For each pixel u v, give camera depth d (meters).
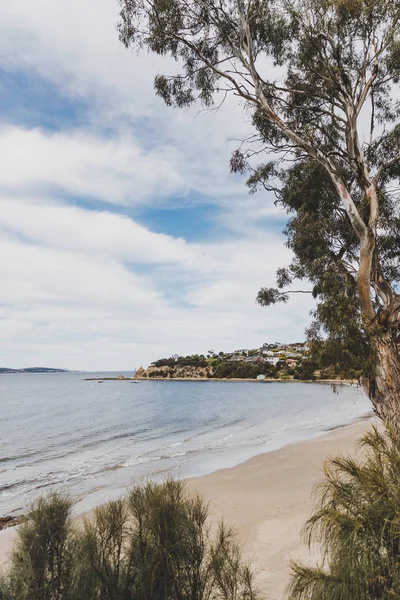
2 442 20.44
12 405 44.69
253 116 10.93
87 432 23.66
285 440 17.38
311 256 10.16
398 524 2.31
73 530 3.01
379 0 8.55
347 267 9.23
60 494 3.23
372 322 7.79
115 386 101.25
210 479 10.73
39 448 18.66
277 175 11.55
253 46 10.38
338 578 2.47
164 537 2.95
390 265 10.69
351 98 9.55
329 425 21.86
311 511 7.28
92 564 2.84
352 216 8.34
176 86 10.91
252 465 12.48
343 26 9.37
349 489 2.73
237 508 7.99
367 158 10.62
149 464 13.88
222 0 9.91
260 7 9.55
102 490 10.30
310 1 9.23
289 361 110.12
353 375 7.70
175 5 9.48
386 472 2.75
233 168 11.40
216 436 20.77
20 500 10.14
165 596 2.78
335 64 9.94
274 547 5.73
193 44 10.36
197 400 50.06
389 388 7.30
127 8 9.45
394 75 10.08
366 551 2.38
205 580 2.90
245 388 76.19
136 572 2.92
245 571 3.02
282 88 10.16
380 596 2.29
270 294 10.51
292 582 2.80
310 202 10.64
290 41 10.13
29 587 2.58
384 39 8.91
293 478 10.38
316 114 11.09
